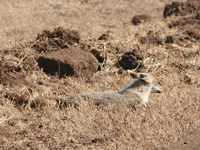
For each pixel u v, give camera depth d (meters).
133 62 37.84
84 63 34.94
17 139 22.06
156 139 22.28
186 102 28.36
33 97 28.41
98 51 39.09
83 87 31.66
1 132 22.88
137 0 87.12
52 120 24.55
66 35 40.75
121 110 26.06
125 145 21.44
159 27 55.47
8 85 31.09
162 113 26.14
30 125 24.12
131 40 43.06
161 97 29.20
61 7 80.06
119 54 39.41
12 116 25.25
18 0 86.56
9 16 68.50
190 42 46.75
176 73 36.66
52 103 27.05
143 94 27.75
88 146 21.23
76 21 66.25
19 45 40.34
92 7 80.31
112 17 71.06
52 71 35.16
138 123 24.23
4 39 50.62
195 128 24.38
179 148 21.47
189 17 57.59
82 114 25.08
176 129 23.98
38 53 38.81
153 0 86.25
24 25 61.03
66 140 22.08
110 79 34.22
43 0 87.75
